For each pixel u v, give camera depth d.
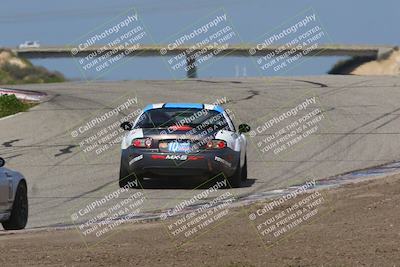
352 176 43.62
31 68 197.62
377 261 20.72
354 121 67.88
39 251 23.27
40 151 56.97
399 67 192.38
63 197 39.69
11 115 77.00
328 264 20.61
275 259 21.41
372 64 199.50
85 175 47.03
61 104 85.31
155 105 42.53
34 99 91.38
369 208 29.28
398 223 25.78
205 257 21.88
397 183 34.66
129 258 21.84
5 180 29.73
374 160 50.28
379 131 62.38
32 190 42.28
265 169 48.28
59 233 27.72
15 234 27.88
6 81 191.88
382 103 78.75
